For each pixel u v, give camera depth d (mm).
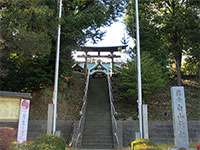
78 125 22500
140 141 14141
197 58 29656
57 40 21016
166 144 22219
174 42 29844
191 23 28359
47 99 26203
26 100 14852
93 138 22734
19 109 14531
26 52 20359
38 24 20734
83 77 34188
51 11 20734
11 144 8328
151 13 29922
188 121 24047
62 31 25578
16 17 18828
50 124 17969
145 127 17719
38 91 26969
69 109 26406
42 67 27297
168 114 25875
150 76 26484
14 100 14531
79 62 39156
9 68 26203
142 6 29547
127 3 28594
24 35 18844
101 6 26969
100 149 21125
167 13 29688
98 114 26203
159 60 29172
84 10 26969
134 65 27062
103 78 35938
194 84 31078
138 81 18875
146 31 29250
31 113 25016
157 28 29422
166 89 29609
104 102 28859
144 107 18000
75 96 28797
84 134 23188
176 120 14953
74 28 25922
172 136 23375
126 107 27359
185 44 29281
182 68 33531
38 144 10461
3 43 19078
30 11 19172
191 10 28578
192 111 26422
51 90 26953
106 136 22953
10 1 18562
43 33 20469
